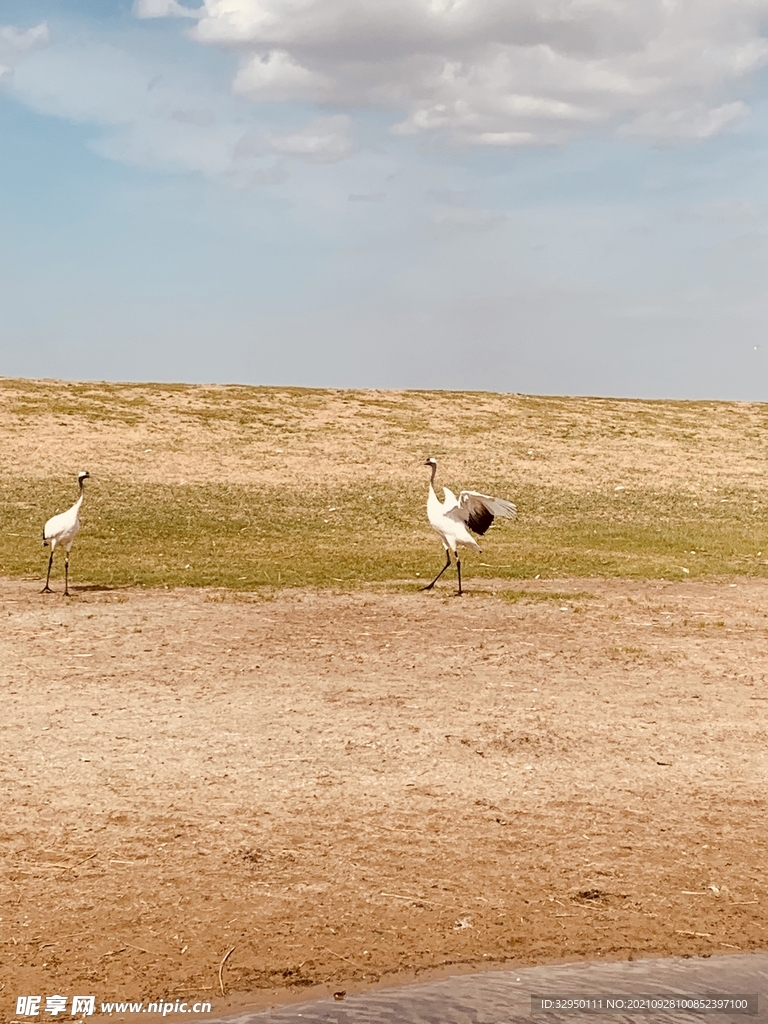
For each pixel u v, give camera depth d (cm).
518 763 959
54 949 657
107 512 2741
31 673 1225
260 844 793
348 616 1566
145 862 762
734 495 3506
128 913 697
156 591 1767
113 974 634
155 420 4409
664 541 2550
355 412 4903
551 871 763
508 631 1477
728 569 2128
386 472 3728
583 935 686
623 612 1631
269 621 1522
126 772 922
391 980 637
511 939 680
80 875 742
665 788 910
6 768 925
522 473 3812
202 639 1402
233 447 4044
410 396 5394
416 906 714
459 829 825
